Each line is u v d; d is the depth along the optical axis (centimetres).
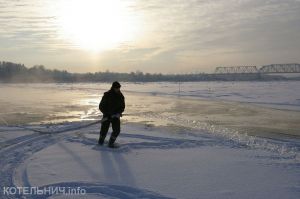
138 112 2366
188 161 896
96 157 925
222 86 7844
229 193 651
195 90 5931
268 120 1958
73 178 734
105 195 640
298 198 629
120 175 762
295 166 859
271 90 5556
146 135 1270
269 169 826
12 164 862
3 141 1149
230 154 991
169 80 15500
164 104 3100
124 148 1038
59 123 1656
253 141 1246
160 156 951
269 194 648
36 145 1097
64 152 984
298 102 3259
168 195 636
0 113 2250
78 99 3712
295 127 1677
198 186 689
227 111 2480
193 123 1773
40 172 776
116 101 1049
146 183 707
